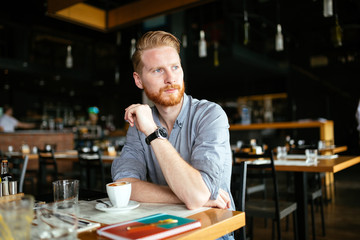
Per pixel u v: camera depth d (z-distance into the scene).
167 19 7.09
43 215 0.73
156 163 1.31
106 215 0.92
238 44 9.22
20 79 10.41
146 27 7.38
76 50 11.20
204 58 9.46
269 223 3.33
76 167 6.74
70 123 11.70
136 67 1.23
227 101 13.20
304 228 2.53
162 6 4.60
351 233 2.95
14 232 0.56
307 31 9.20
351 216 3.47
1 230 0.56
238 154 2.62
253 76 11.62
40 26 9.64
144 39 1.18
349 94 10.02
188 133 1.25
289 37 9.51
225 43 9.32
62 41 10.94
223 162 1.10
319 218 3.43
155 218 0.81
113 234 0.69
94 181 4.19
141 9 4.87
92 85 11.85
